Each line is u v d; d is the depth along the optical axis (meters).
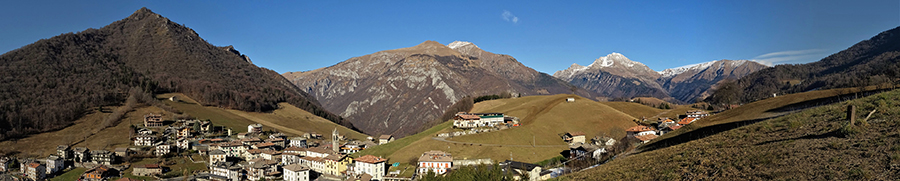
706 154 66.12
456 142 177.00
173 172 175.00
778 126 73.69
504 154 161.12
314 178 168.38
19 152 196.50
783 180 46.84
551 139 186.75
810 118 73.38
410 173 147.12
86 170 169.00
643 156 82.94
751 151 60.31
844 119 65.00
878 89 140.50
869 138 52.78
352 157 184.75
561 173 123.25
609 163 88.88
